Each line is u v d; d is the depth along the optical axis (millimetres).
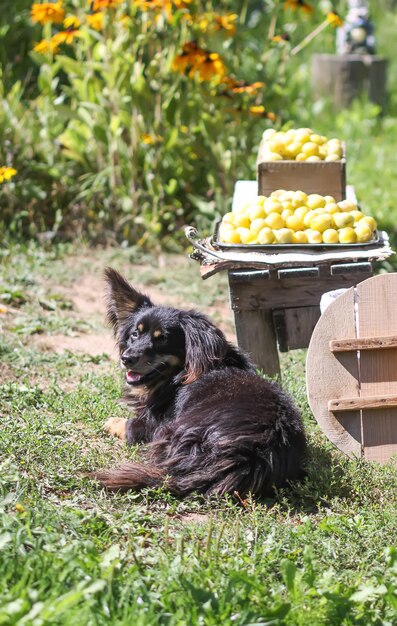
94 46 6199
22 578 3188
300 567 3479
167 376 4039
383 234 4414
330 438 3984
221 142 5953
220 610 3219
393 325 3951
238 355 4094
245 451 3754
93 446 4027
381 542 3568
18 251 5691
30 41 6695
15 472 3703
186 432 3820
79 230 5926
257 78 6133
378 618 3281
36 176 6023
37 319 5051
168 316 4047
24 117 6070
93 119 6012
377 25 12703
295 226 4355
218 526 3633
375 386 3975
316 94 9141
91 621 3146
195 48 5355
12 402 4223
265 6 9430
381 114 9227
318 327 3949
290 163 4566
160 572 3352
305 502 3785
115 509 3680
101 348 4906
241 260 4215
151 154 5918
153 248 5945
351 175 7168
